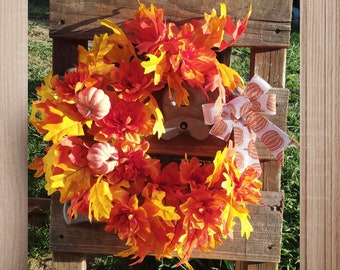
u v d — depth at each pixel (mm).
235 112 1037
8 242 1032
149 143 1077
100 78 1004
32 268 1528
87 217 1133
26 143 1032
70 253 1155
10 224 1032
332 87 1010
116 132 993
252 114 1052
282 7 1069
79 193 999
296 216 1557
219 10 1068
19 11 998
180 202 1025
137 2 1069
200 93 1029
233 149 1021
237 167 1037
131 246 1115
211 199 997
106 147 977
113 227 1034
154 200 995
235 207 996
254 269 1144
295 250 1469
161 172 1040
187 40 991
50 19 1077
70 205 1060
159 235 1018
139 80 1010
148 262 1451
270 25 1074
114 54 1037
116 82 1006
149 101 1011
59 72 1100
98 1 1071
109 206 978
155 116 1004
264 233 1127
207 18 1007
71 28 1077
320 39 1002
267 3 1068
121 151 999
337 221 1025
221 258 1141
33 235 1573
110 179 1001
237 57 2162
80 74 995
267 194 1120
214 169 988
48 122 985
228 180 966
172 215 985
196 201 996
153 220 1017
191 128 1049
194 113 1039
